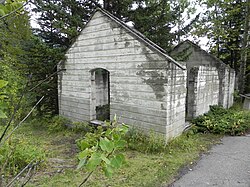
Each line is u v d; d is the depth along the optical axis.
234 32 12.21
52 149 5.82
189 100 7.50
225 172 4.16
